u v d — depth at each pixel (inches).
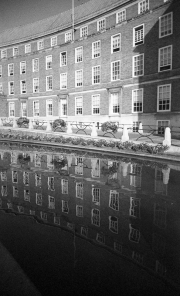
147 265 140.1
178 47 898.1
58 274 129.4
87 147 681.0
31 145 795.4
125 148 615.5
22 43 1681.8
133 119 1082.1
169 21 930.1
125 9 1149.1
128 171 396.8
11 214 216.2
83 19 1331.2
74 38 1401.3
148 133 996.6
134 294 117.3
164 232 182.2
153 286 122.6
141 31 1044.5
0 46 1775.3
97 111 1263.5
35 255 148.0
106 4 1323.8
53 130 1130.7
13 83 1740.9
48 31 1517.0
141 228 188.9
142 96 1043.3
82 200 255.3
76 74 1363.2
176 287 122.9
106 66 1203.2
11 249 154.9
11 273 129.6
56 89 1478.8
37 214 216.5
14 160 506.9
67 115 1418.6
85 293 116.3
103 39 1208.2
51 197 265.3
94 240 168.4
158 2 1017.5
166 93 949.8
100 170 406.3
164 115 954.1
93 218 207.9
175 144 639.8
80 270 134.3
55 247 158.1
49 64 1518.2
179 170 400.8
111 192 283.4
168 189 294.0
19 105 1718.8
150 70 1005.8
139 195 271.7
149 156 530.9
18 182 329.1
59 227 189.8
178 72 898.1
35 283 122.1
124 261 143.6
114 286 121.3
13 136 952.3
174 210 227.0
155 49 984.9
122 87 1126.4
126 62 1107.9
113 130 876.6
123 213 219.5
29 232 180.2
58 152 630.5
